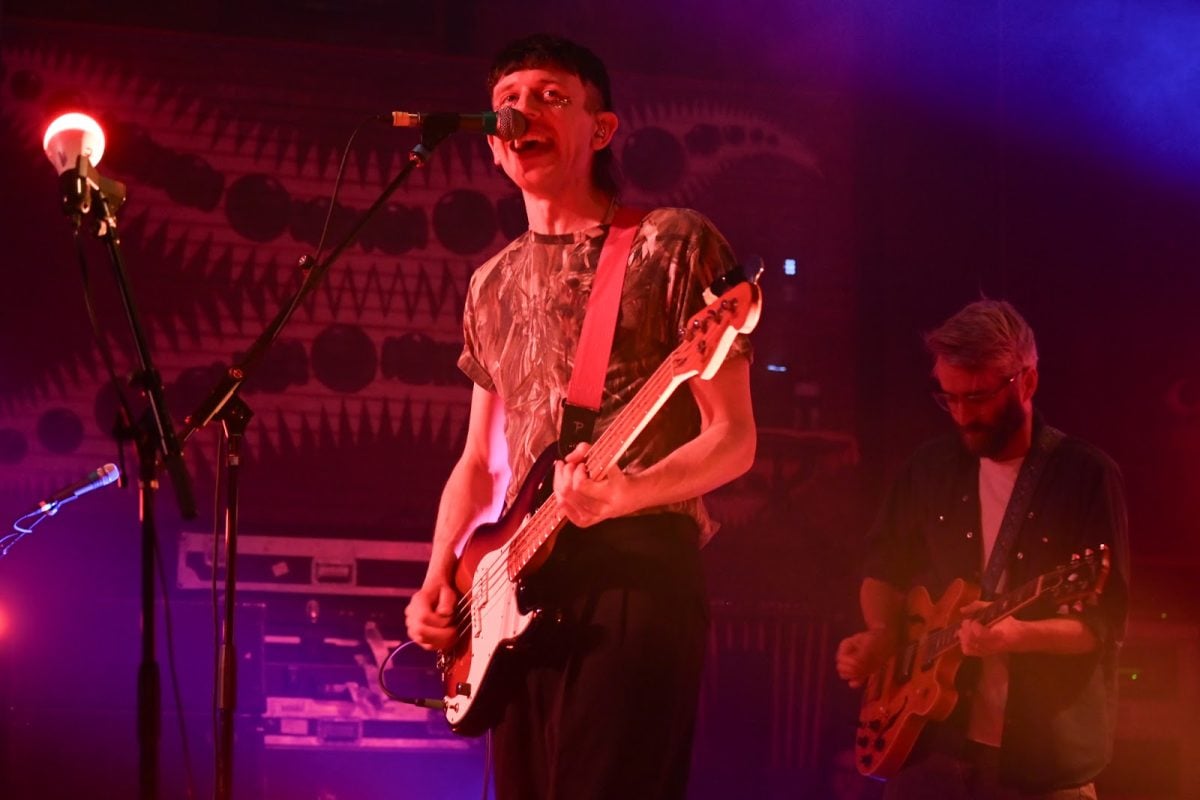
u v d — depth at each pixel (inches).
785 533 267.3
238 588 226.7
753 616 244.1
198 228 259.9
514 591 105.6
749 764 240.7
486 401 127.0
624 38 283.6
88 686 210.1
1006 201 271.9
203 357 257.0
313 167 265.1
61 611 211.3
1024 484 148.4
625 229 113.3
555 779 101.7
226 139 263.0
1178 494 265.4
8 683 207.3
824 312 278.4
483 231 268.8
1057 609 142.4
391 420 261.7
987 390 146.8
